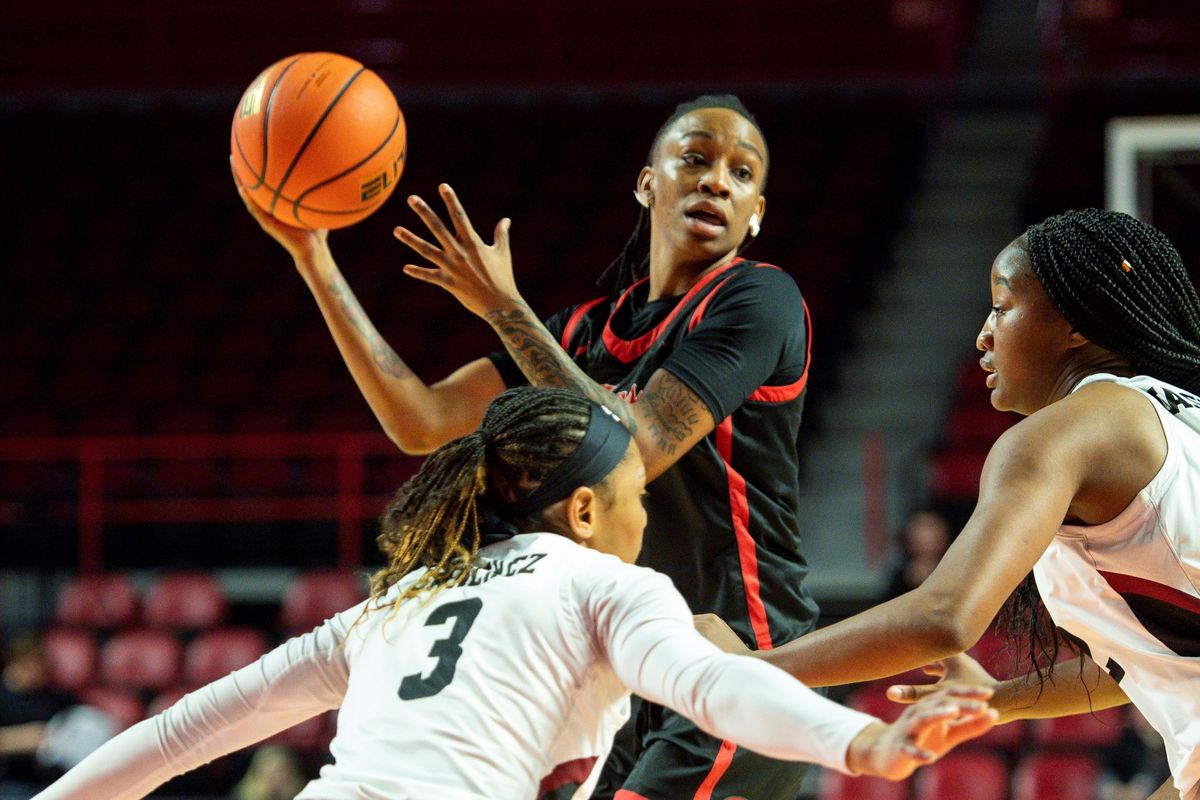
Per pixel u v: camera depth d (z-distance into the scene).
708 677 2.57
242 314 16.36
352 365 4.35
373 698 2.84
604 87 19.30
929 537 10.61
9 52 19.94
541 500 3.04
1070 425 3.02
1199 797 3.25
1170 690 3.21
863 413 14.65
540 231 17.45
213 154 18.94
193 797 10.38
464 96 19.39
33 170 18.73
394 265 16.92
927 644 2.82
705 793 3.76
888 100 18.92
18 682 10.64
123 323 16.28
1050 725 10.22
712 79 19.25
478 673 2.78
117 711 10.71
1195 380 3.34
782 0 19.89
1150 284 3.27
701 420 3.78
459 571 2.96
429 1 20.09
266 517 13.65
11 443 14.15
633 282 4.63
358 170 3.98
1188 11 19.08
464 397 4.51
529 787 2.75
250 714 3.08
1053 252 3.31
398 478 13.90
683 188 4.20
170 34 20.00
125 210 18.08
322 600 11.98
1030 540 2.88
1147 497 3.04
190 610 12.38
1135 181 9.95
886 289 16.36
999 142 18.33
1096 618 3.28
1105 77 18.47
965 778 9.62
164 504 13.65
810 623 4.11
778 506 4.05
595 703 2.84
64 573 13.48
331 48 19.95
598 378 4.34
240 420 14.59
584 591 2.83
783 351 3.98
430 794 2.66
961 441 13.91
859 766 2.39
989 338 3.48
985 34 20.31
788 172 18.06
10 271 17.12
